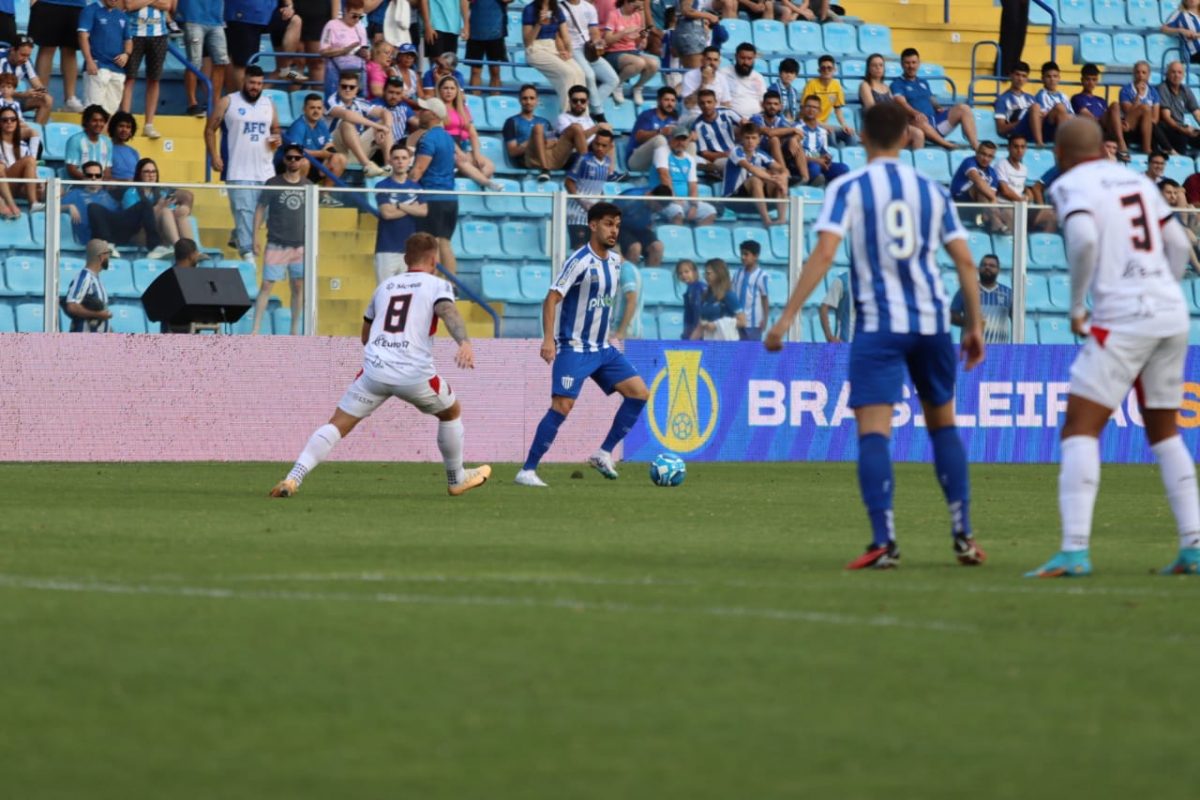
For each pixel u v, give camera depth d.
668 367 56.16
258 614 20.50
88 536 29.47
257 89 60.69
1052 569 25.02
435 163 60.12
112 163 58.69
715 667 17.53
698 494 41.94
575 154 64.62
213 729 14.81
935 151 73.06
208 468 49.19
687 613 20.94
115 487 41.44
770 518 35.09
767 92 67.38
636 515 35.47
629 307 55.34
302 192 53.09
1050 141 75.81
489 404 54.72
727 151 66.62
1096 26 87.44
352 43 64.31
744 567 25.73
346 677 16.88
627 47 71.12
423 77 67.69
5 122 56.78
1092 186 25.03
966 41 85.06
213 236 52.50
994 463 58.91
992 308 59.31
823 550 28.44
